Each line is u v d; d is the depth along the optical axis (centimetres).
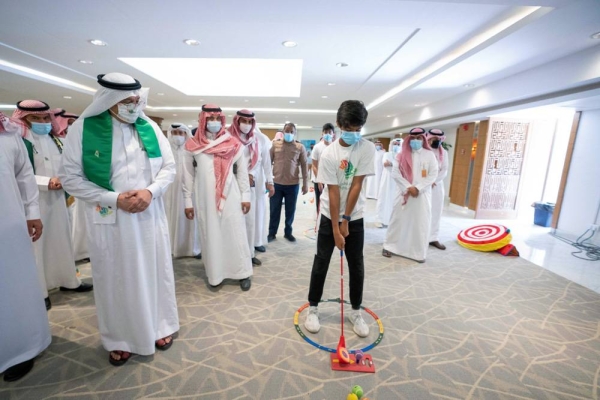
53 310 208
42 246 209
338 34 310
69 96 641
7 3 246
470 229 399
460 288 261
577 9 211
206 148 222
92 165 136
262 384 149
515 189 570
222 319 203
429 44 327
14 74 446
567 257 361
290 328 195
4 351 142
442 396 145
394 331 195
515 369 164
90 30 306
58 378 149
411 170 310
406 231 323
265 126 1385
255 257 308
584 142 425
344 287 255
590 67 284
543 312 224
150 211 151
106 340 158
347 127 164
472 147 616
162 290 167
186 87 637
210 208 228
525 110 476
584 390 151
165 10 256
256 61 571
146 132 149
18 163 148
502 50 296
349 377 155
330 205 172
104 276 148
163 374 153
